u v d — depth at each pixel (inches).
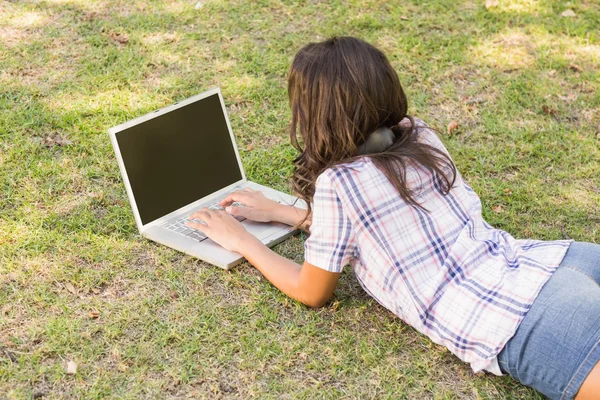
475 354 96.6
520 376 95.5
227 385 103.3
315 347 109.9
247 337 111.0
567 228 139.1
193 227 124.5
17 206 135.9
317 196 99.2
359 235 99.4
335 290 120.3
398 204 98.3
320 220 100.2
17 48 184.1
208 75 181.2
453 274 99.5
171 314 114.6
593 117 174.4
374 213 97.4
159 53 187.8
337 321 114.0
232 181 139.8
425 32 205.5
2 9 200.5
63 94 168.9
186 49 190.4
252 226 131.5
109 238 129.8
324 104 96.0
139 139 125.6
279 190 146.0
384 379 104.7
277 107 171.6
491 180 151.9
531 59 196.1
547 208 143.6
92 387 101.5
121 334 110.6
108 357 106.7
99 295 118.0
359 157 98.3
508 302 95.0
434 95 179.9
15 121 157.9
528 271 98.1
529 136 165.6
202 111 133.3
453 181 102.0
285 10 211.0
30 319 112.6
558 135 167.0
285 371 106.0
